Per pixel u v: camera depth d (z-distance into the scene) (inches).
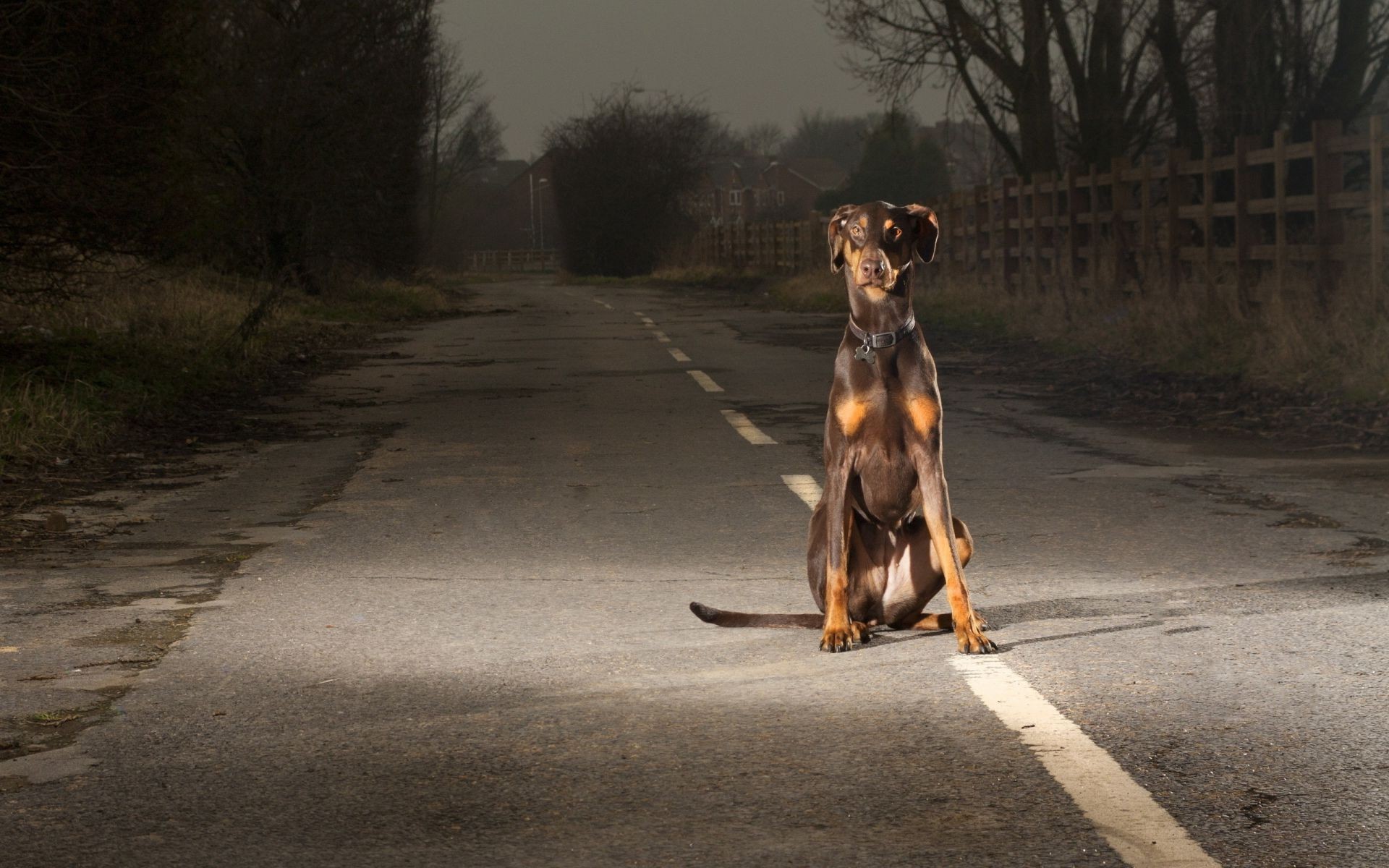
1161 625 221.1
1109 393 581.0
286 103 1131.3
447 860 136.7
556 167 2992.1
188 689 196.1
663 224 2933.1
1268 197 806.5
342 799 153.6
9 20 489.1
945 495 205.9
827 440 211.3
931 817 144.6
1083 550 282.5
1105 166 1114.7
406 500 356.5
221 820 148.1
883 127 1314.0
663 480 382.6
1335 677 190.4
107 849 140.7
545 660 209.2
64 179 516.1
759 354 791.7
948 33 1159.0
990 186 1163.3
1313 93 818.2
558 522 324.2
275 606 245.4
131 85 536.7
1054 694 185.9
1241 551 277.9
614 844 139.7
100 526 324.8
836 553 209.5
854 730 173.3
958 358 757.9
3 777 161.8
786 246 2044.8
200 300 876.0
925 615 222.7
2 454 412.8
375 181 1289.4
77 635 226.2
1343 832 138.2
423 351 848.3
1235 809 144.6
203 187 1053.8
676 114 2938.0
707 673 200.2
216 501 357.4
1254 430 465.7
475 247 5374.0
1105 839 137.8
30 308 673.6
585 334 984.9
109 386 557.6
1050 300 901.8
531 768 162.1
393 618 236.2
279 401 586.6
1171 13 912.9
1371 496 337.4
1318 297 647.8
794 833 141.3
